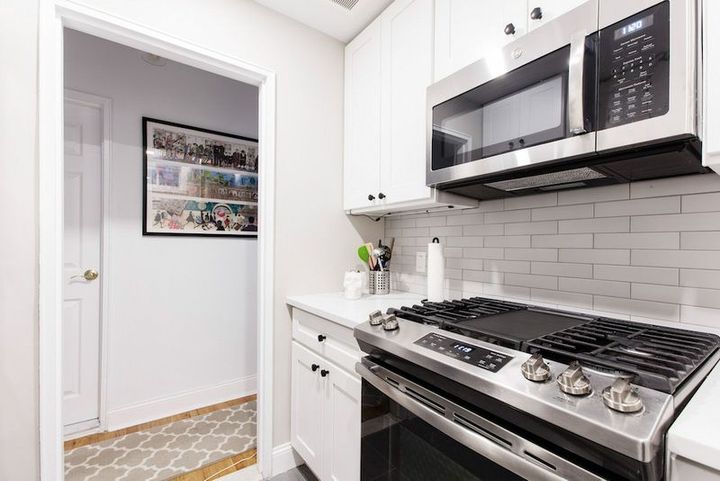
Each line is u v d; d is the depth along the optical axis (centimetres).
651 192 109
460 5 130
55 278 119
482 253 160
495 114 112
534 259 139
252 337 268
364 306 155
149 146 226
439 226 181
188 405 238
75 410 207
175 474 170
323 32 192
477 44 123
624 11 81
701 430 51
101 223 213
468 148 121
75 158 207
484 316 117
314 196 189
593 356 74
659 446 51
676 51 74
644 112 78
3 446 112
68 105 204
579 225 126
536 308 129
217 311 252
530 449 66
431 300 154
